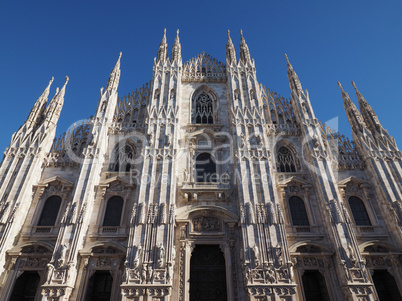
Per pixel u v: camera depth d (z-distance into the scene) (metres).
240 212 28.53
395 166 31.97
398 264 26.95
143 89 40.69
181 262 26.81
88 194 29.58
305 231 29.23
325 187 30.36
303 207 31.03
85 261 26.73
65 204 30.55
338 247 26.83
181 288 25.56
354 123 36.28
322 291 27.05
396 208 29.00
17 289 26.20
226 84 41.19
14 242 27.62
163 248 26.33
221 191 30.66
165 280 24.84
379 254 27.48
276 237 27.16
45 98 38.56
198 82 41.53
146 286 24.42
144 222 27.88
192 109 39.25
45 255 27.17
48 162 33.28
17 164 31.52
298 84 39.53
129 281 24.77
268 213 28.41
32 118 35.75
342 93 39.94
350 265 25.94
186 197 30.34
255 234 27.30
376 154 32.94
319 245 27.70
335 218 28.39
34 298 26.03
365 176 32.94
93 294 26.47
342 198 31.39
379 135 34.75
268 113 38.41
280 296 24.28
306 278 27.88
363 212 30.83
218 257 28.30
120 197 31.41
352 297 24.42
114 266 26.91
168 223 27.69
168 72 40.38
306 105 37.31
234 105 36.56
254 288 24.50
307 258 27.62
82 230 27.61
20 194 29.38
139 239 26.94
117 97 39.59
